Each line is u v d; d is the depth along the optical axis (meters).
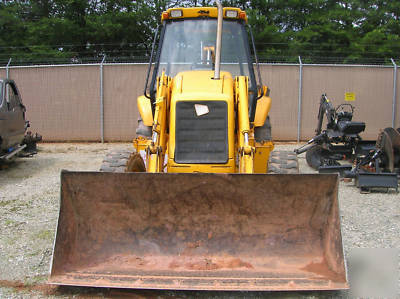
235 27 6.28
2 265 4.53
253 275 3.74
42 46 20.11
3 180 8.88
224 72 5.74
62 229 3.95
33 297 3.84
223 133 4.91
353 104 15.09
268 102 6.20
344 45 21.95
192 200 4.10
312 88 14.99
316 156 10.77
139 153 5.89
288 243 4.05
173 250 4.09
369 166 9.05
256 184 4.01
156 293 3.90
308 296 3.85
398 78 15.12
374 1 23.98
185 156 4.90
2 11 21.52
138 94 15.02
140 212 4.15
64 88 15.15
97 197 4.14
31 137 11.75
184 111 4.96
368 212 6.60
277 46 21.67
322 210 4.03
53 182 8.66
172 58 6.14
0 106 9.20
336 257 3.79
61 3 22.25
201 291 3.94
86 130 15.26
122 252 4.11
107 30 21.11
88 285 3.63
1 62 17.44
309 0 23.98
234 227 4.11
